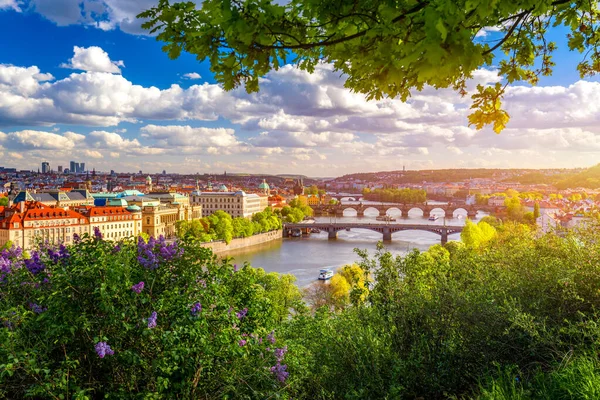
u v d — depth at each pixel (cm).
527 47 924
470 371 1267
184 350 1220
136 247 1480
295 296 6431
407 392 1297
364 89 855
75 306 1241
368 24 702
